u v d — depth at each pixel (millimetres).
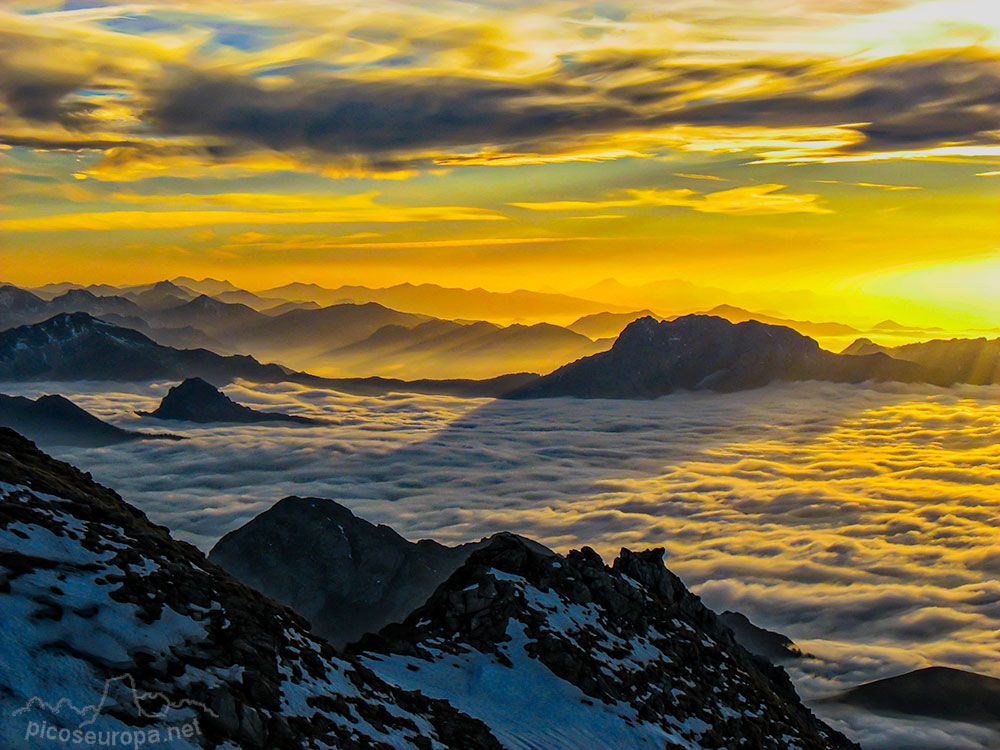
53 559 29500
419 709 36875
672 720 46438
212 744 25203
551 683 45281
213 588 32781
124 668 26141
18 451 39031
